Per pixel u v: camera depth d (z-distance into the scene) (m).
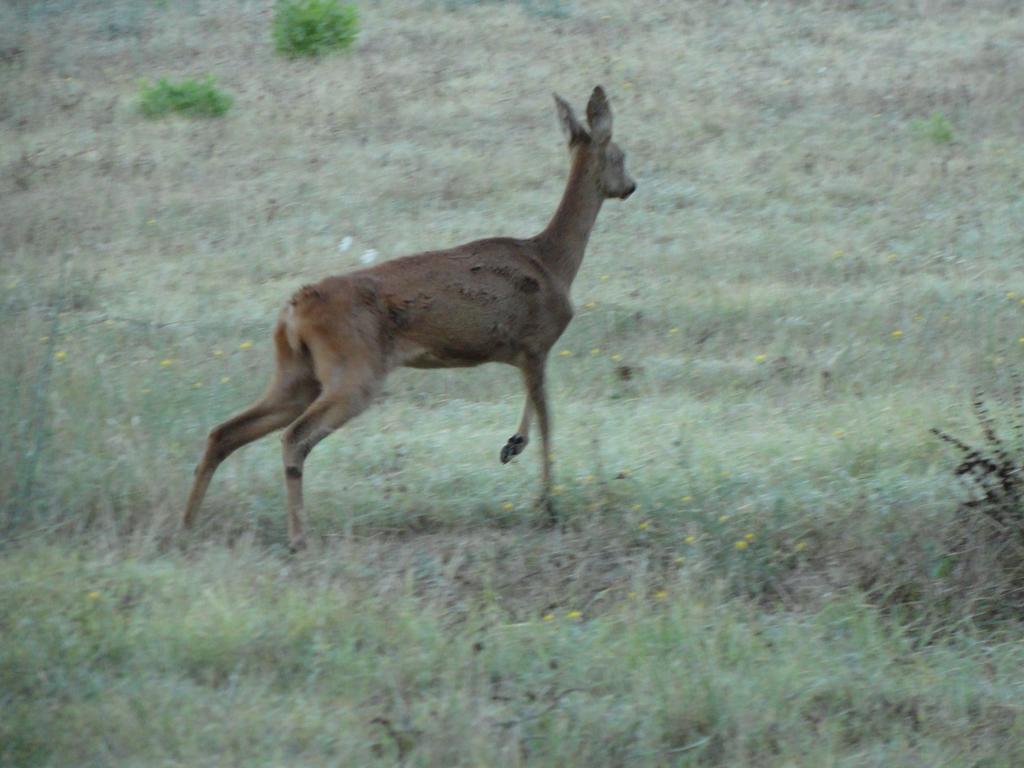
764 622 18.33
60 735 14.48
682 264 35.81
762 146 46.31
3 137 46.66
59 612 17.03
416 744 14.83
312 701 15.64
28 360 22.88
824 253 36.62
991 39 59.88
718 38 59.94
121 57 57.66
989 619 19.00
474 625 17.50
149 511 20.92
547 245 22.92
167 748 14.55
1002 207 40.50
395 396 27.38
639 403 27.02
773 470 22.56
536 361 22.42
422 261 21.30
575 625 18.08
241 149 45.78
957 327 30.78
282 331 20.91
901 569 19.64
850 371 28.53
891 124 48.78
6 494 20.02
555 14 63.47
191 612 17.25
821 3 65.81
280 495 21.89
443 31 60.62
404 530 21.44
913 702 16.58
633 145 46.09
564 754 14.80
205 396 24.94
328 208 40.16
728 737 15.53
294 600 17.72
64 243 36.03
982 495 20.88
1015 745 15.73
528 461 23.52
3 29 60.44
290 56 57.16
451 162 44.00
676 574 19.58
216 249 36.56
